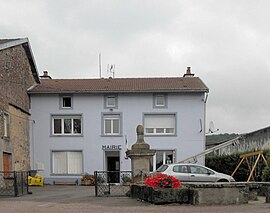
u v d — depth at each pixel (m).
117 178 18.38
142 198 12.60
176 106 28.47
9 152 23.97
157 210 10.18
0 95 22.94
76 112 28.72
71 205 12.00
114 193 15.80
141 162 15.07
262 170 18.77
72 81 31.83
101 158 28.31
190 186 11.61
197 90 28.03
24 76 27.91
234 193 11.43
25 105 27.92
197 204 11.11
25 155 27.36
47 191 20.38
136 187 13.51
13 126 25.09
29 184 25.78
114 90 28.28
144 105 28.58
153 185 11.55
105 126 28.77
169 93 28.55
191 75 33.31
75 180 28.17
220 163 26.30
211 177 18.42
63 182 28.14
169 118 28.59
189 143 28.17
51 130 28.69
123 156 28.20
